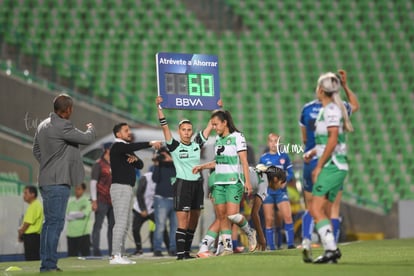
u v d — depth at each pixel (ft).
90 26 333.01
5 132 244.22
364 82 341.62
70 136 106.32
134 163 132.57
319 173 96.02
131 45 330.75
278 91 330.95
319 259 96.78
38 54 308.19
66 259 163.43
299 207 215.31
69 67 304.50
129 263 131.23
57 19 329.72
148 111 291.99
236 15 359.66
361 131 319.88
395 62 351.67
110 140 241.14
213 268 94.48
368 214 257.55
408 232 253.03
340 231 228.63
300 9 366.84
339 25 363.35
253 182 138.72
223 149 123.65
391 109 331.77
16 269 126.93
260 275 84.02
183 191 126.62
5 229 175.22
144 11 346.13
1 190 197.88
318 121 97.76
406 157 312.71
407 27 365.81
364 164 306.55
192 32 345.51
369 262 100.37
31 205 169.07
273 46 350.64
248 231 128.57
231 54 343.26
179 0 355.97
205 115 304.30
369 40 358.84
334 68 345.51
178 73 129.49
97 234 171.12
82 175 108.58
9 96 247.70
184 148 126.62
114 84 312.71
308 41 354.74
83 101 268.41
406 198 297.94
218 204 125.39
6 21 320.91
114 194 131.64
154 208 168.76
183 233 127.44
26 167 233.55
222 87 328.29
